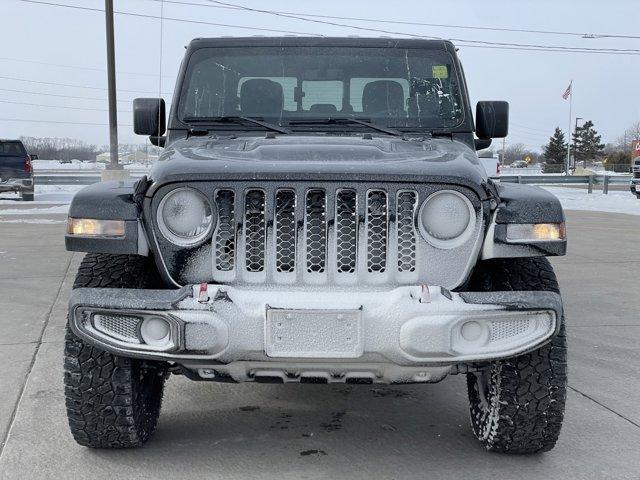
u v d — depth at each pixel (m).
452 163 3.23
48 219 15.18
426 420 3.99
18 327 5.96
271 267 3.01
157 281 3.33
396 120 4.30
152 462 3.38
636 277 8.64
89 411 3.22
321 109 4.34
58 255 9.90
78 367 3.17
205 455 3.46
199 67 4.43
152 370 3.37
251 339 2.89
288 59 4.42
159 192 3.05
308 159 3.25
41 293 7.35
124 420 3.25
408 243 3.06
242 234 3.02
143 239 3.10
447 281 3.07
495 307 2.92
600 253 10.77
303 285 3.02
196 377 3.22
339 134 4.20
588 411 4.11
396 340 2.89
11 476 3.22
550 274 3.29
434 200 3.06
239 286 3.02
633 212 18.92
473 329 2.96
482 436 3.45
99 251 3.10
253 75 4.39
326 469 3.32
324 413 4.09
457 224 3.07
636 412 4.09
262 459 3.43
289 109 4.34
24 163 20.66
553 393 3.18
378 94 4.37
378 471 3.30
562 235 3.13
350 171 3.01
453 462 3.40
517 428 3.25
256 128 4.23
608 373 4.84
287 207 3.04
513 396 3.19
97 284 3.20
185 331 2.89
